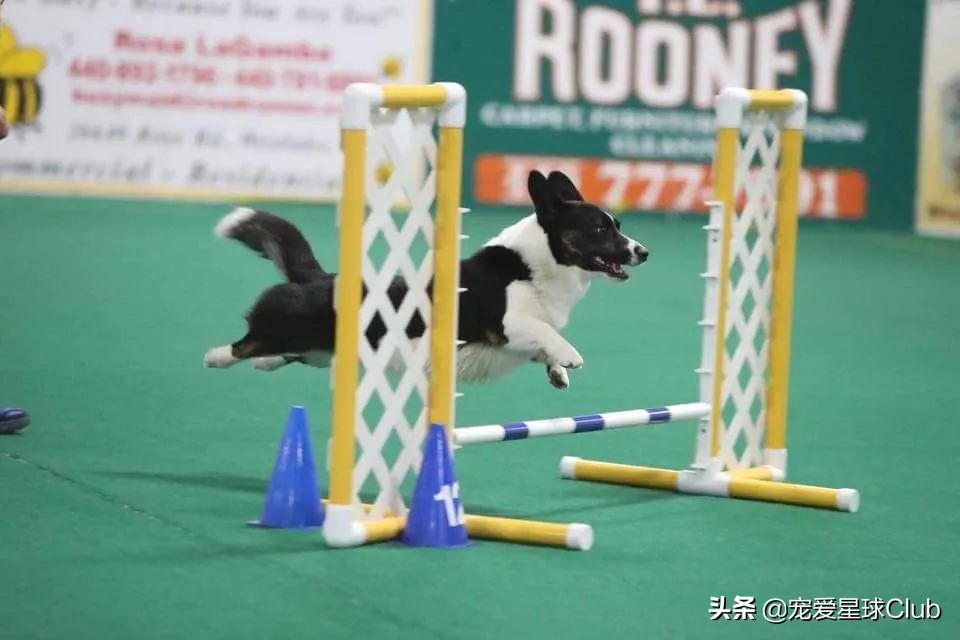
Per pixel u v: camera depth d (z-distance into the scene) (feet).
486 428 28.27
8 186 83.46
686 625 22.86
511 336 29.84
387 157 26.63
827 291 68.64
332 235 74.90
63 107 83.25
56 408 37.50
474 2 87.56
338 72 86.07
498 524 27.35
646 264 73.15
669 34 90.17
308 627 21.90
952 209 92.68
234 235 30.66
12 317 50.49
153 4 83.30
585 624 22.68
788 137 33.47
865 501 31.86
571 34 89.04
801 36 91.66
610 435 38.14
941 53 92.53
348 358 26.11
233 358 30.48
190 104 84.53
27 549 25.29
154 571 24.35
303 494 27.61
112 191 84.48
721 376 32.22
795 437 38.78
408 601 23.43
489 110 88.58
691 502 31.40
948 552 27.81
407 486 31.42
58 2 82.23
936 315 62.75
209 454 33.47
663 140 90.89
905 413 42.52
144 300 55.52
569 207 30.14
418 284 27.48
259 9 84.53
